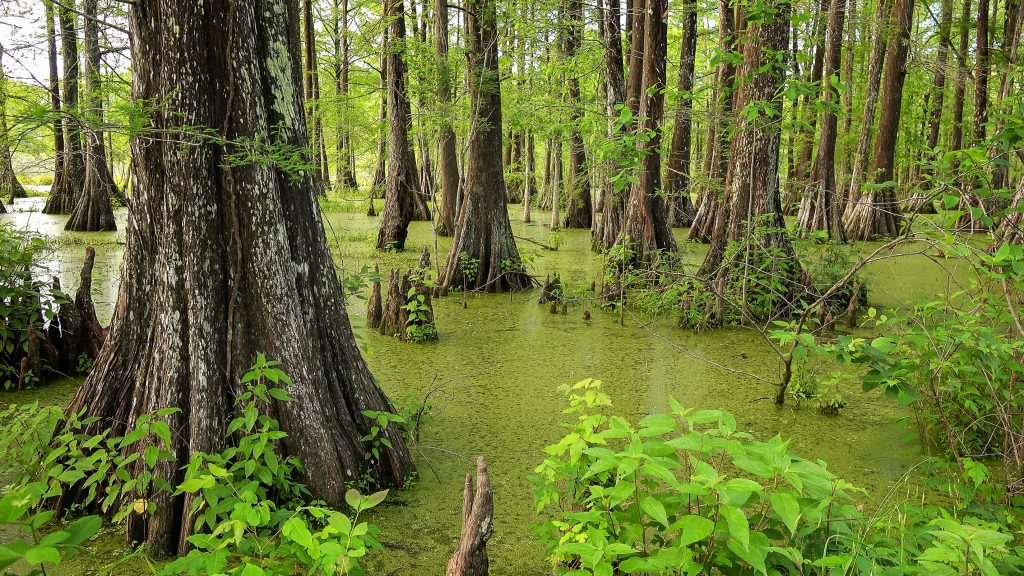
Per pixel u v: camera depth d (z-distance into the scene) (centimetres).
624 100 1067
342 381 416
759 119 651
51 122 302
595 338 766
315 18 1952
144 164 372
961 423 442
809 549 225
